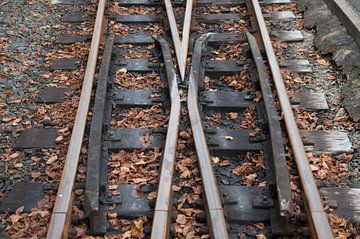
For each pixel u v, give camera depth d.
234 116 8.26
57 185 6.86
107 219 6.33
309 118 8.26
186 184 6.80
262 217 6.34
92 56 9.43
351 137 7.86
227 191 6.72
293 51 10.41
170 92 8.36
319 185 6.89
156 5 12.21
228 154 7.43
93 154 6.97
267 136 7.59
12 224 6.33
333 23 11.04
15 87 9.12
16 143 7.69
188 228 6.16
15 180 7.04
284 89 8.44
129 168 7.11
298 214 6.30
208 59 9.88
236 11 12.09
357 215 6.44
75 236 6.07
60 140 7.72
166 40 10.57
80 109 7.88
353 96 8.64
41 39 10.87
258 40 10.59
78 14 11.97
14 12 12.05
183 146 7.43
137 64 9.68
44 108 8.55
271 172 6.94
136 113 8.30
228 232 5.98
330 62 9.99
